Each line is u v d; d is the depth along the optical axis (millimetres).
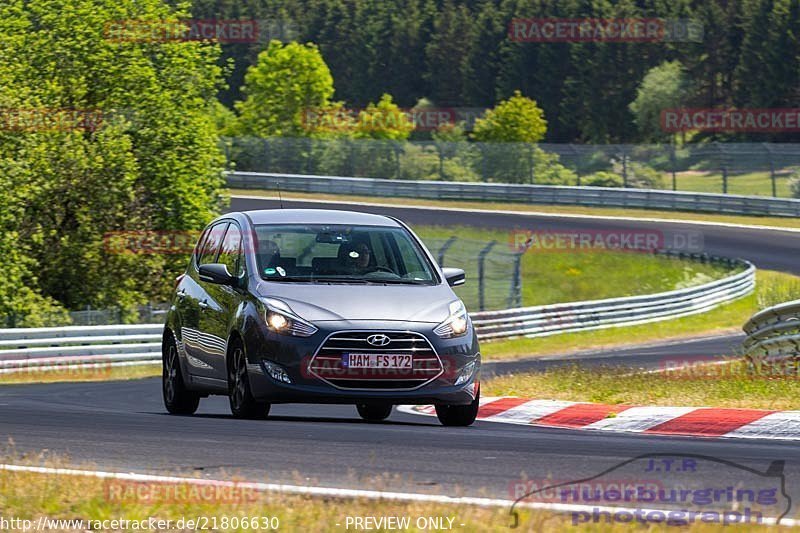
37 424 33719
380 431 31750
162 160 123438
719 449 28469
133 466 25078
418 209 188000
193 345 38500
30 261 106312
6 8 122312
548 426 37531
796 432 32938
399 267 36438
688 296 126375
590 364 76812
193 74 128000
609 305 118062
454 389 33656
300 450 27344
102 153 116375
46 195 115062
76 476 23047
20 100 113938
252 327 33844
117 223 120875
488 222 174375
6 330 81062
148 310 107812
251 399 34219
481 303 121500
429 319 33938
